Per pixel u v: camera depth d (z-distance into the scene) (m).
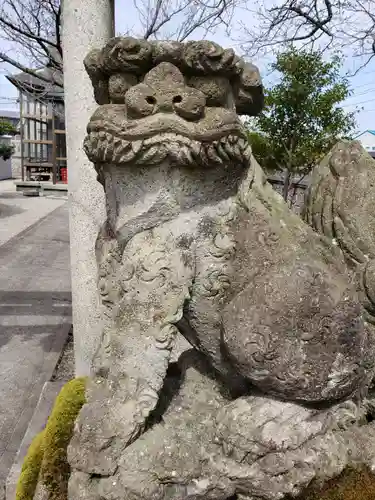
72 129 1.70
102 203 1.74
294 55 5.67
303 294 0.92
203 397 1.13
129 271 0.97
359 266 1.10
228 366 1.07
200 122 0.89
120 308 0.99
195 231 0.98
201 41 0.87
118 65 0.89
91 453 0.91
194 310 1.02
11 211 9.67
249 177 1.03
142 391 0.94
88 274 1.76
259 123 6.09
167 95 0.87
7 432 2.21
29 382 2.66
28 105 14.05
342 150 1.15
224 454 0.97
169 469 0.93
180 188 0.96
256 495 0.97
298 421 0.98
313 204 1.18
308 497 1.00
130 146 0.88
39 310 3.84
